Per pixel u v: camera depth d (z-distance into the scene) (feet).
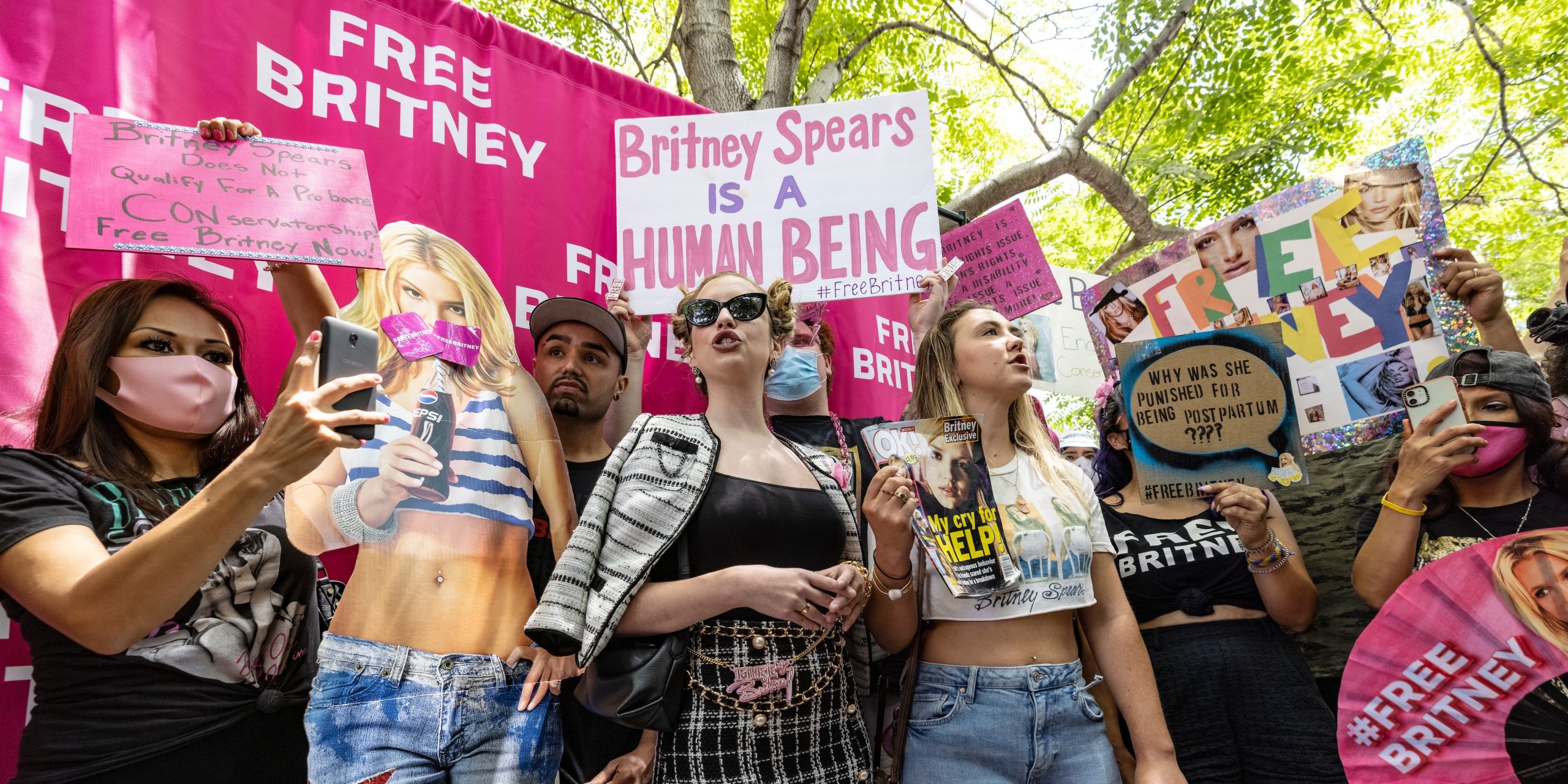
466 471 7.00
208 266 7.42
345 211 6.56
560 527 7.52
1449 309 8.67
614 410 9.32
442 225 8.78
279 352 7.72
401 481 6.68
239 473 4.70
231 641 5.66
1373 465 9.61
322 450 4.83
